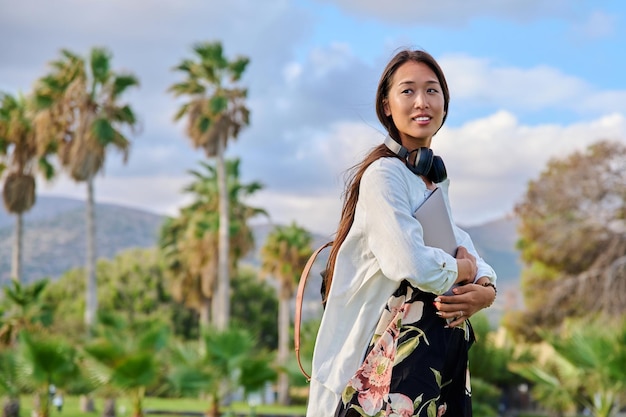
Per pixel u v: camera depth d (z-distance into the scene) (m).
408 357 1.84
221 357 16.19
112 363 15.26
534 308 35.84
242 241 40.41
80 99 31.02
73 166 31.09
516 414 32.28
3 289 21.98
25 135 34.69
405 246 1.82
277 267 41.00
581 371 15.47
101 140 30.70
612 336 15.00
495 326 23.53
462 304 1.87
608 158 35.88
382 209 1.86
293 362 16.84
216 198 40.94
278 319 57.00
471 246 2.06
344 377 1.89
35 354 15.39
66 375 15.80
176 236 46.56
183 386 15.80
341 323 1.93
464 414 1.93
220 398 16.62
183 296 46.97
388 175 1.89
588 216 35.75
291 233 41.31
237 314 55.72
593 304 34.53
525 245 37.78
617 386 15.18
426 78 1.98
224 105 33.25
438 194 1.93
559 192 36.03
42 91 31.28
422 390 1.82
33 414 16.72
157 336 16.22
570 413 23.41
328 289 2.03
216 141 34.78
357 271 1.92
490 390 22.17
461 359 1.93
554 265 36.84
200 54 34.00
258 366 16.20
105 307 56.44
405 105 1.97
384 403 1.83
